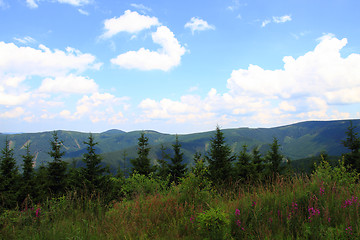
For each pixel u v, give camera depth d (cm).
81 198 671
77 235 461
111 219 569
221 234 418
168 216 560
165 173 2644
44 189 2269
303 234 391
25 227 508
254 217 454
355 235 359
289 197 528
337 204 466
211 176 1778
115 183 1722
